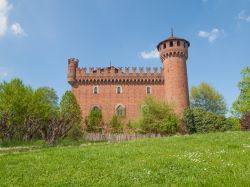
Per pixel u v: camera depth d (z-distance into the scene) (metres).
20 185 8.47
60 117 30.03
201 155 11.76
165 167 9.85
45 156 13.45
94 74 67.88
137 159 11.64
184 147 15.14
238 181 7.29
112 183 8.14
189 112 60.62
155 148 14.98
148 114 53.00
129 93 67.19
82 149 15.98
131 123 61.25
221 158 11.00
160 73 68.00
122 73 67.94
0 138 28.45
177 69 64.19
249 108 48.75
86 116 62.53
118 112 66.06
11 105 43.81
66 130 30.11
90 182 8.43
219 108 78.62
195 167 9.56
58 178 9.07
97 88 67.44
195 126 59.81
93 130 59.38
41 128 29.47
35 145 25.98
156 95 66.75
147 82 67.69
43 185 8.44
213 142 16.81
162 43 66.56
